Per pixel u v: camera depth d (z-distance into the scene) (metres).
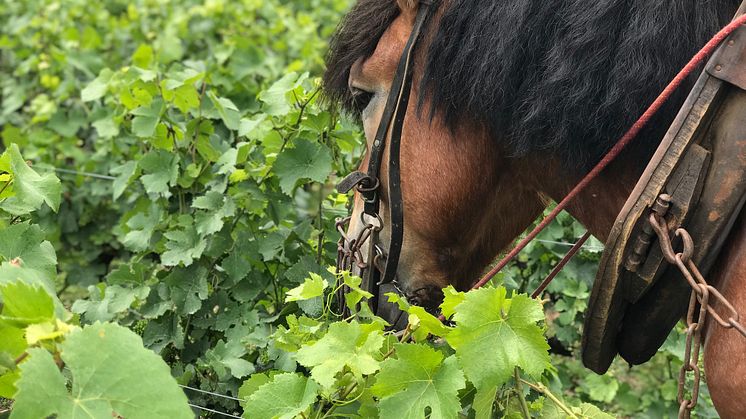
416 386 2.06
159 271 3.38
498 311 2.05
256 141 3.44
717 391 2.08
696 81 2.11
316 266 3.10
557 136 2.25
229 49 4.32
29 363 1.61
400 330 2.62
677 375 4.28
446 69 2.38
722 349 2.06
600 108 2.21
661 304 2.19
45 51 6.33
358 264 2.63
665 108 2.19
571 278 3.79
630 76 2.16
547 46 2.27
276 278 3.36
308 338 2.40
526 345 2.06
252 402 2.12
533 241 3.72
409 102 2.49
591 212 2.44
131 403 1.70
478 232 2.61
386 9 2.53
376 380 2.14
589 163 2.31
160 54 4.62
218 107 3.36
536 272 3.84
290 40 5.90
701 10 2.16
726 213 2.03
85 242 4.90
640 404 4.16
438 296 2.62
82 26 6.55
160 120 3.47
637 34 2.17
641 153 2.26
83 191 4.90
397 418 2.03
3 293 1.74
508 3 2.29
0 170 2.35
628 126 2.21
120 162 4.73
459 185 2.49
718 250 2.06
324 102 2.84
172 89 3.38
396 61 2.51
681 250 2.08
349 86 2.62
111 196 4.99
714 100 2.04
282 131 3.34
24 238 2.33
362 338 2.16
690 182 2.04
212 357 2.98
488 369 2.02
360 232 2.62
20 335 1.82
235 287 3.24
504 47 2.28
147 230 3.46
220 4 6.05
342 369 2.15
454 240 2.59
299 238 3.32
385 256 2.61
